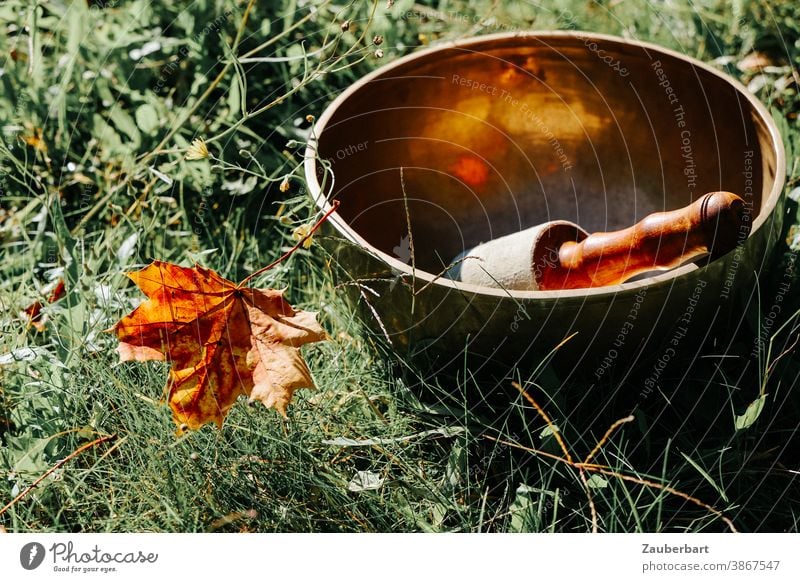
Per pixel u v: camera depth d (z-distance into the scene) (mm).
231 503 1275
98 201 1764
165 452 1281
